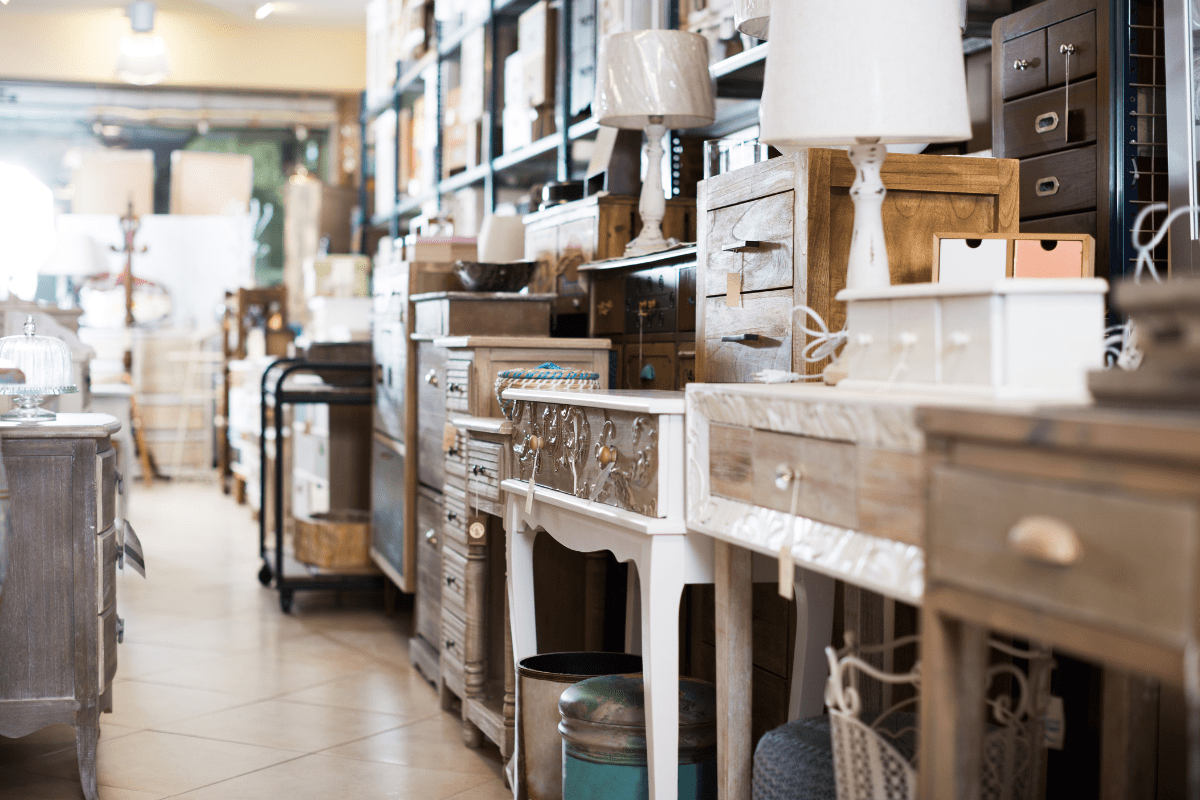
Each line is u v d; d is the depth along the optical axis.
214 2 9.26
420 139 6.90
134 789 2.81
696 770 2.17
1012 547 1.10
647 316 3.39
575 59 4.51
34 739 3.23
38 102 9.87
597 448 2.21
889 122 1.69
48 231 4.00
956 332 1.40
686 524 1.94
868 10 1.70
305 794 2.78
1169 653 0.97
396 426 4.41
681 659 3.09
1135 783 1.59
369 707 3.56
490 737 2.96
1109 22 2.21
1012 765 1.65
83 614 2.74
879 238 1.88
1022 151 2.46
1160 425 0.97
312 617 4.88
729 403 1.77
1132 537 1.00
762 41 3.17
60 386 2.90
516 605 2.70
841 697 1.59
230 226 10.20
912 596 1.31
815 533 1.54
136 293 9.96
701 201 2.62
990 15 2.69
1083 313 1.36
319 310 6.91
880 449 1.40
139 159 10.35
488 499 2.98
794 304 2.15
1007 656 2.11
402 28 7.14
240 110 10.22
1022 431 1.11
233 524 7.44
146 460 9.34
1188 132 2.05
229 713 3.48
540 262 4.20
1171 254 2.08
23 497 2.71
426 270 4.22
